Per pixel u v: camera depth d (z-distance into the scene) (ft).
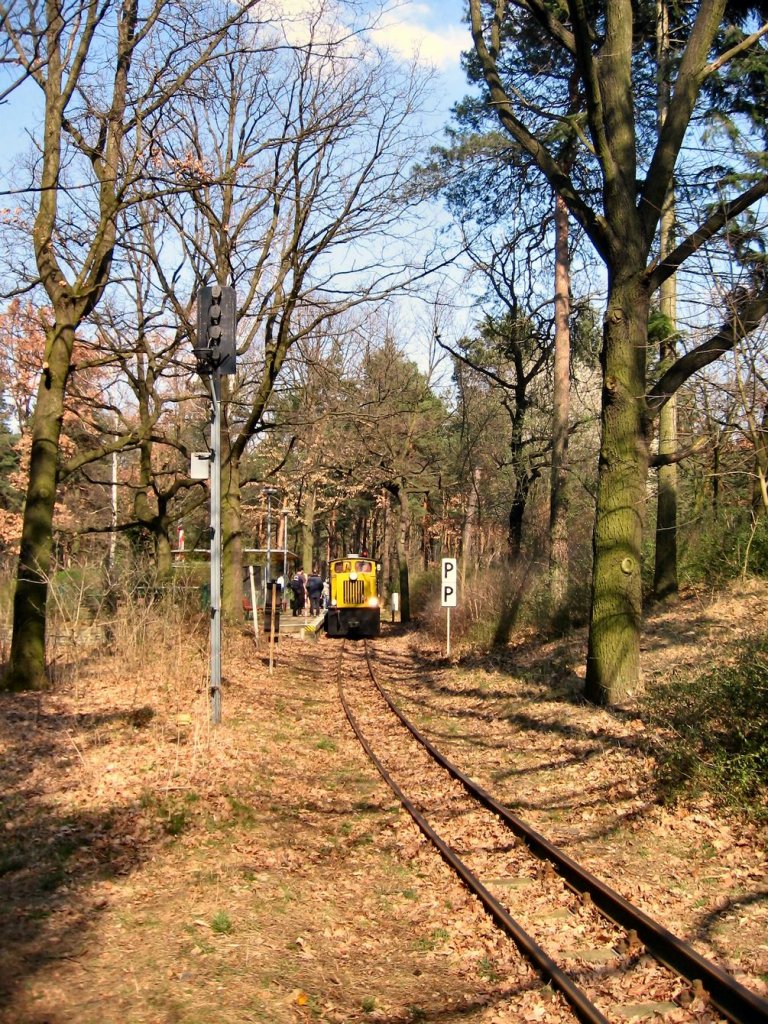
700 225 40.34
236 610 76.95
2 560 57.67
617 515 41.73
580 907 21.70
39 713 37.81
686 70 40.75
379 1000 17.60
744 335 31.30
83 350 72.49
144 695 45.03
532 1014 16.76
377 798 32.68
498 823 28.86
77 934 18.89
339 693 58.49
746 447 38.96
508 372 105.70
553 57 60.54
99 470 122.01
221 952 18.79
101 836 24.81
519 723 43.34
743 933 19.48
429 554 204.13
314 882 23.94
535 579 70.03
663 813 27.68
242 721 42.78
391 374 115.44
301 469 123.44
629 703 40.04
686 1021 16.20
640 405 41.57
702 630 46.88
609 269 42.16
